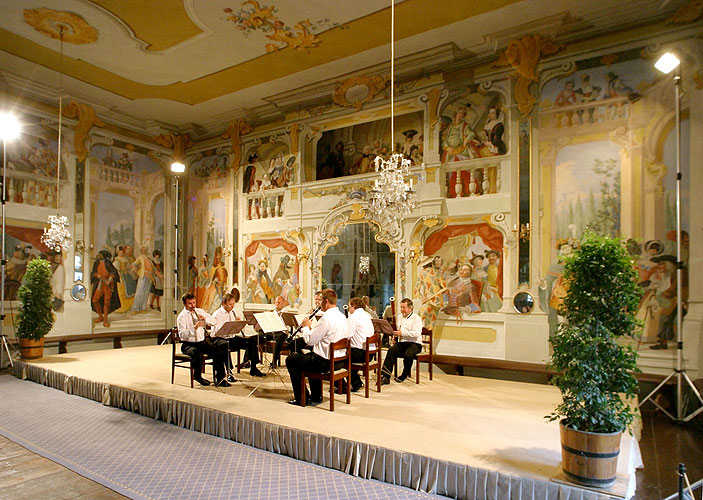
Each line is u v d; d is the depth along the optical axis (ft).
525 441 16.39
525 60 28.76
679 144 23.11
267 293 40.55
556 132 28.17
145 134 44.93
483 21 27.91
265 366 30.94
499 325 29.30
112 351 38.58
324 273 37.06
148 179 44.98
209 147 45.73
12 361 32.63
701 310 23.41
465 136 31.27
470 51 30.86
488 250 30.04
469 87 31.27
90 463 17.19
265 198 41.27
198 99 39.99
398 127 34.96
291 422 18.53
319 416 19.39
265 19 27.99
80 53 32.24
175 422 21.76
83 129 39.81
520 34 28.73
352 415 19.57
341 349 20.97
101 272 40.75
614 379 12.97
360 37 30.07
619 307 13.05
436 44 30.78
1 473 16.37
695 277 23.71
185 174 47.24
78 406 24.94
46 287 33.53
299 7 26.71
